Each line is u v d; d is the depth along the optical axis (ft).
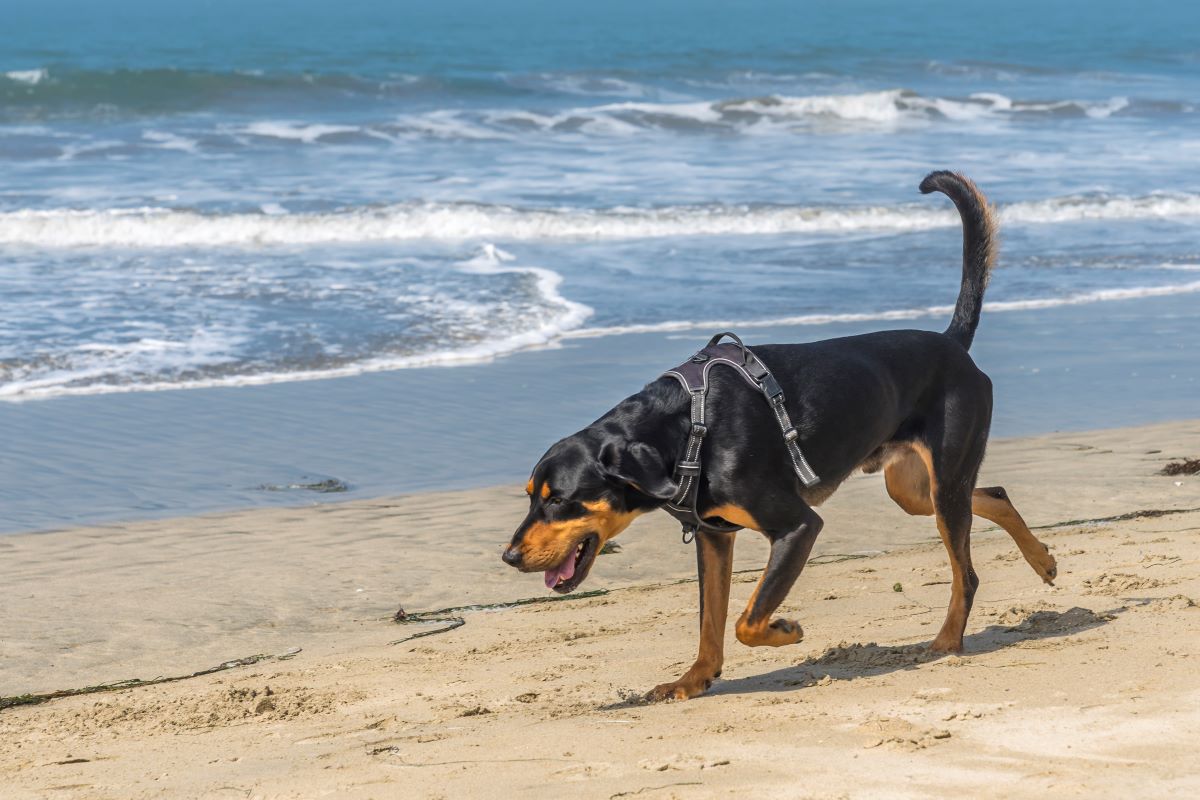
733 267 60.95
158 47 206.08
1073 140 104.27
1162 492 29.17
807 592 22.81
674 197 76.84
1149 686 14.25
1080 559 23.27
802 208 72.54
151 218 66.28
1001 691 14.76
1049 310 52.34
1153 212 75.10
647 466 15.85
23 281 55.83
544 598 24.13
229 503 30.86
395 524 29.07
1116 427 35.99
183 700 18.76
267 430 36.96
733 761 12.87
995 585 22.07
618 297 54.34
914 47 205.26
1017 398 39.45
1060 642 17.21
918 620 20.17
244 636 22.48
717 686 17.22
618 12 384.47
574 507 16.05
